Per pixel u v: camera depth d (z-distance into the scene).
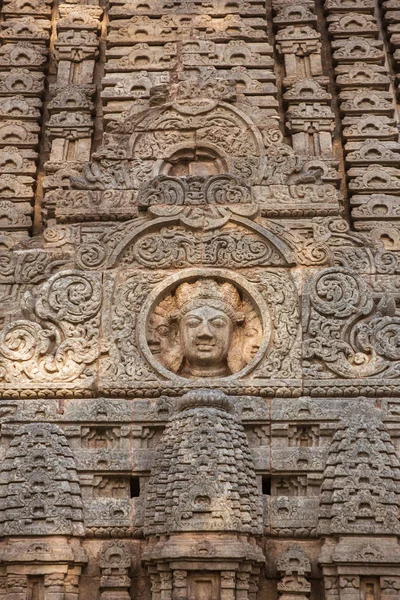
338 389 11.53
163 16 14.95
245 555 10.40
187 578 10.38
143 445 11.37
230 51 14.50
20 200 13.53
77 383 11.65
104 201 12.84
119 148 13.20
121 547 10.80
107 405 11.49
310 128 13.95
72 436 11.39
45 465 10.99
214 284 12.05
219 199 12.54
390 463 10.97
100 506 11.02
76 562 10.66
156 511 10.76
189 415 11.03
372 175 13.55
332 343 11.74
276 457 11.21
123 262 12.25
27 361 11.75
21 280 12.47
